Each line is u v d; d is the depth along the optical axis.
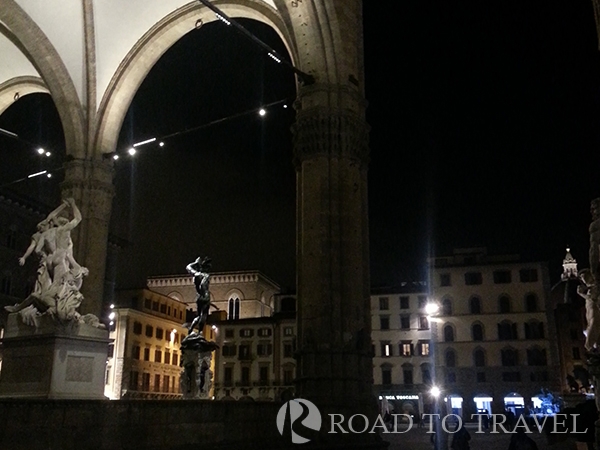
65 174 26.14
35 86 29.67
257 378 60.06
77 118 26.47
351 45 20.05
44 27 25.25
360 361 17.52
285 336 60.47
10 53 28.41
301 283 18.06
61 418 11.12
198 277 20.23
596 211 10.84
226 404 14.32
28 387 13.51
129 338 54.75
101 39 26.31
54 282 14.20
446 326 59.62
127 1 25.69
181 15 26.38
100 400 11.74
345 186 18.47
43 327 13.80
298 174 19.56
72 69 26.44
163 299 63.59
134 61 27.19
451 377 58.12
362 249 18.83
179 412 13.16
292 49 20.53
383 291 62.19
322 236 17.86
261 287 69.44
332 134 18.66
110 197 26.48
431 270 61.22
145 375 57.56
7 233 41.16
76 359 13.87
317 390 16.67
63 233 14.63
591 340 10.88
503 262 59.72
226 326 62.44
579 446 12.30
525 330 57.69
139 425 12.31
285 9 20.22
